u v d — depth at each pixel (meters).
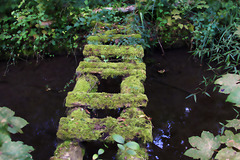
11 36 3.68
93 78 2.54
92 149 1.97
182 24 3.78
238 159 1.53
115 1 4.04
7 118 1.63
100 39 3.27
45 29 3.66
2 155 1.38
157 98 2.86
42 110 2.74
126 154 1.74
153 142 2.29
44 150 2.25
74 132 1.85
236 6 3.72
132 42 3.17
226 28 3.64
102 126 1.91
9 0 3.54
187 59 3.64
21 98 2.93
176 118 2.58
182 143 2.29
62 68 3.55
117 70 2.63
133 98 2.19
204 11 3.82
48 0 3.45
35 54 3.75
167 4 3.72
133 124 1.93
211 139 1.67
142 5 3.79
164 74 3.32
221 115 2.60
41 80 3.29
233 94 1.80
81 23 3.61
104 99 2.18
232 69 3.36
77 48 3.78
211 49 3.59
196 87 3.05
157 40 3.82
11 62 3.71
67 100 2.17
